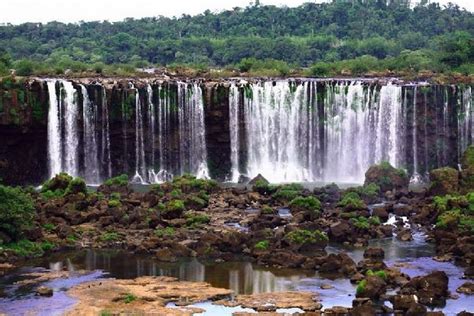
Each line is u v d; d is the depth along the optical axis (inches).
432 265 2139.5
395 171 3142.2
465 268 2108.8
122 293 1900.8
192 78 3978.8
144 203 2753.4
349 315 1731.1
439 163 3698.3
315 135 3742.6
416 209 2755.9
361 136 3722.9
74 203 2672.2
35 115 3454.7
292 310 1781.5
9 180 3408.0
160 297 1875.0
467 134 3708.2
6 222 2281.0
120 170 3607.3
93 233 2455.7
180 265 2176.4
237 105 3676.2
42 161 3511.3
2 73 3885.3
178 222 2544.3
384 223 2623.0
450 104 3698.3
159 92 3627.0
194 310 1781.5
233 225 2568.9
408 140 3690.9
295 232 2293.3
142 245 2315.5
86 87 3553.2
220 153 3700.8
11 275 2070.6
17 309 1793.8
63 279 2036.2
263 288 1952.5
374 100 3705.7
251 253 2262.6
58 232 2425.0
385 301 1835.6
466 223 2394.2
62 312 1772.9
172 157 3656.5
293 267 2143.2
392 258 2215.8
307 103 3740.2
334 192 2974.9
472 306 1807.3
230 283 1998.0
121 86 3585.1
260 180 3262.8
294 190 2955.2
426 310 1758.1
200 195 2871.6
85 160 3567.9
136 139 3609.7
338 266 2103.8
